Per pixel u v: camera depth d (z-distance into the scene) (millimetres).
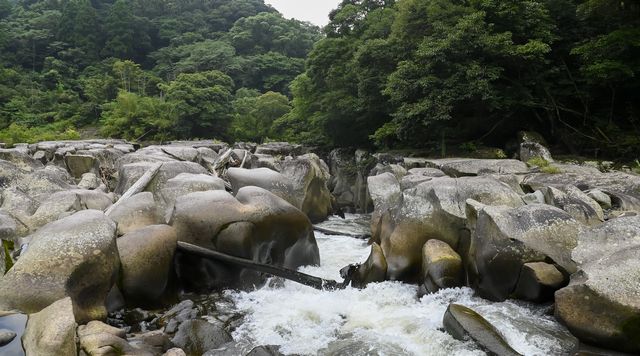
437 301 7695
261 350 6082
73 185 14273
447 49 18016
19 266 5988
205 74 54969
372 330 6809
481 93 17484
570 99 20250
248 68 71500
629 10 17203
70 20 76562
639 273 5430
